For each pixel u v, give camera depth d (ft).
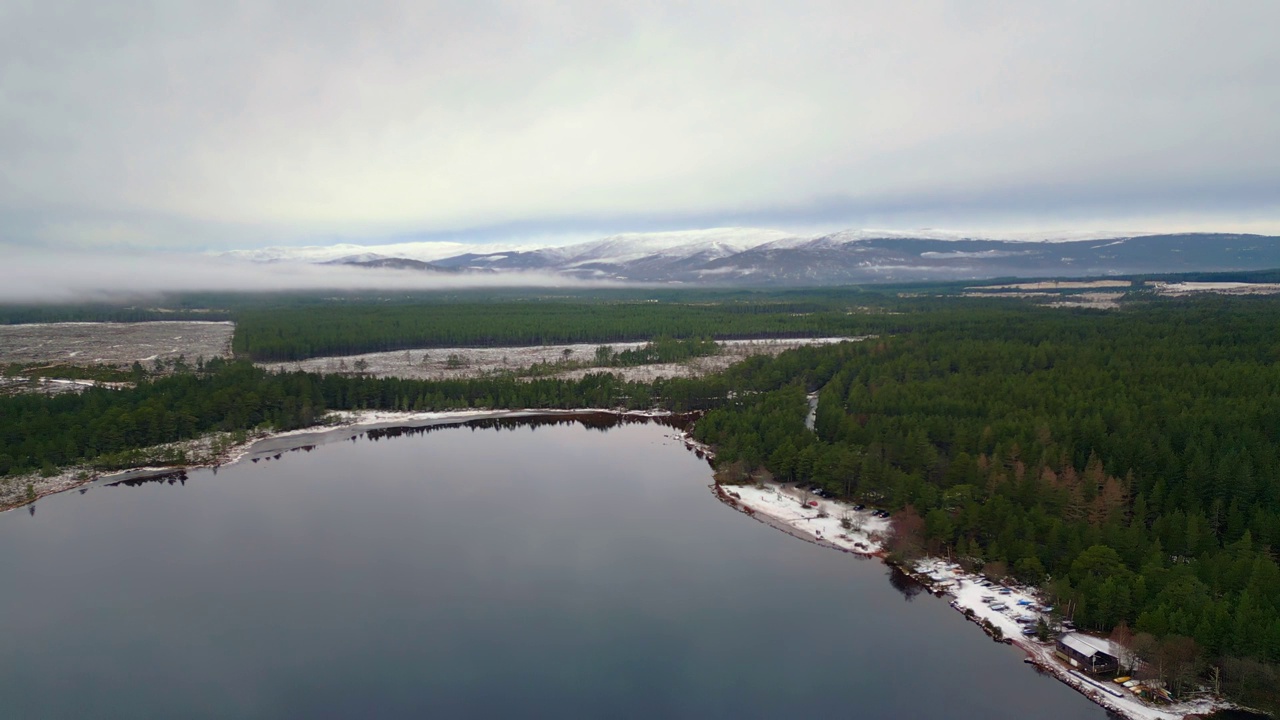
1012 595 482.69
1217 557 442.09
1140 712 369.50
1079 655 409.49
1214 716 363.76
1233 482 526.16
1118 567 448.65
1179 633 391.24
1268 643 367.86
